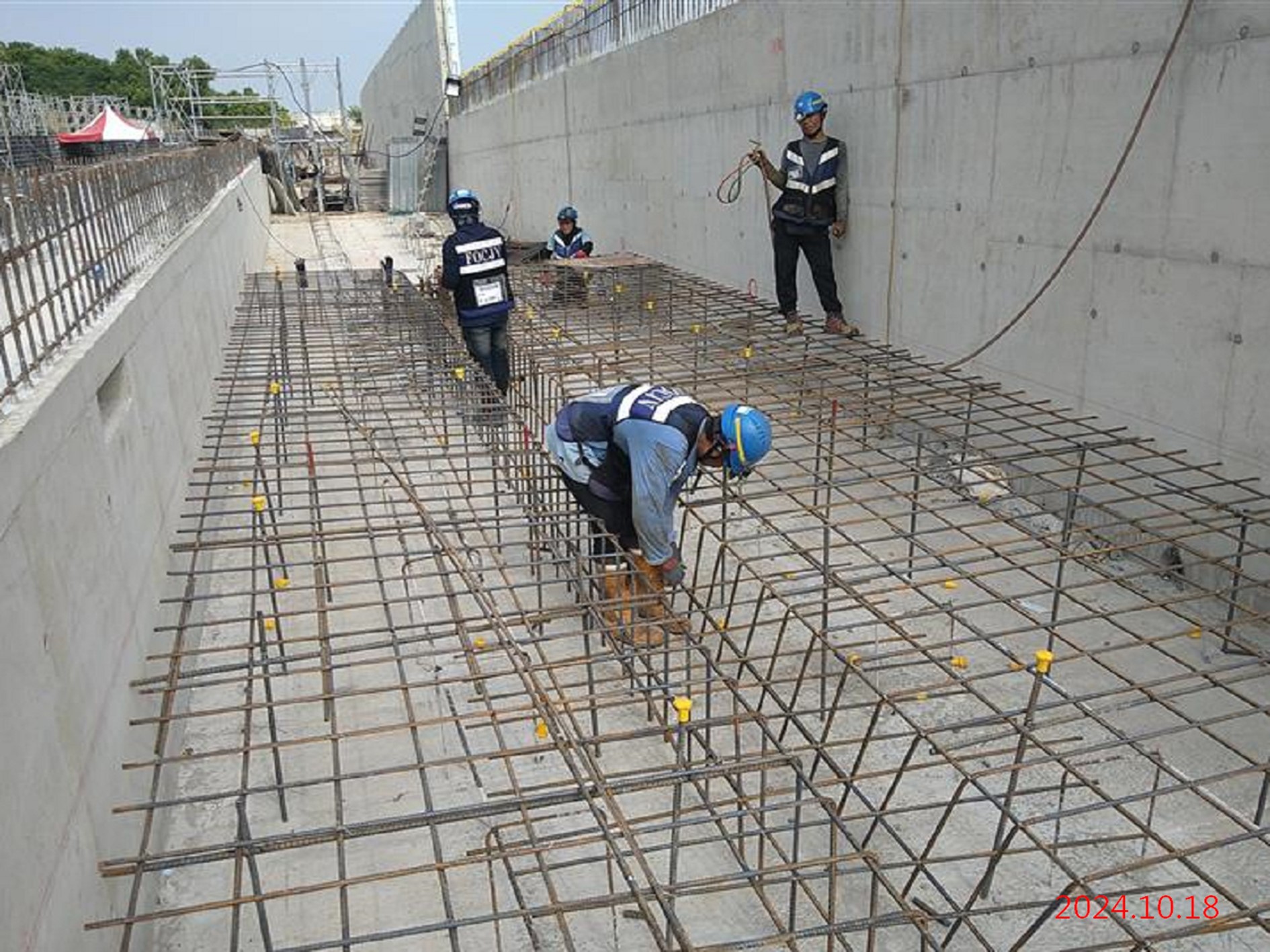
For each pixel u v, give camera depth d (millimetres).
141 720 3264
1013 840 3602
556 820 3793
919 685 4551
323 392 7594
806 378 7227
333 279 13469
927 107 7367
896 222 7891
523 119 19953
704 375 7527
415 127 31000
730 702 4516
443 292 10828
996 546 4527
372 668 4828
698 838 3703
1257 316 4930
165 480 5020
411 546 6156
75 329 3947
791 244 8523
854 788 3174
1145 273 5570
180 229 7742
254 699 4586
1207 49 5055
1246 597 5031
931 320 7578
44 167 4824
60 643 2926
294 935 3279
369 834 2689
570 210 12695
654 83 13008
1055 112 6117
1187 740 4086
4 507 2611
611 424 4578
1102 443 5336
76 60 72312
